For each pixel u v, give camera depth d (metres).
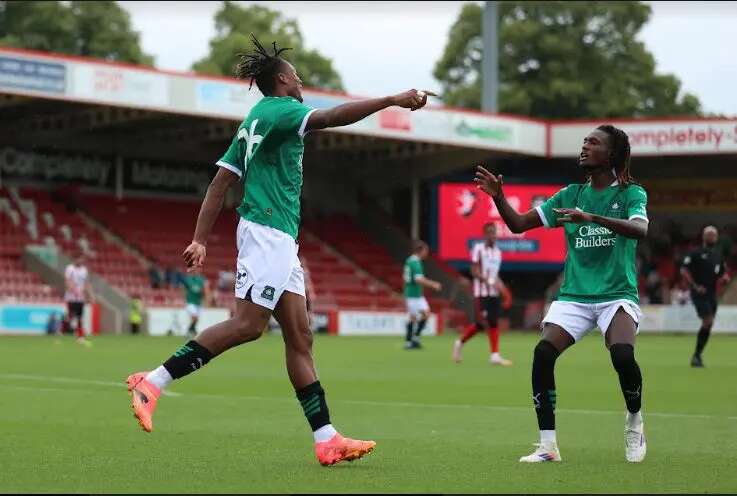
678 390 15.62
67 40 58.91
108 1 59.69
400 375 18.61
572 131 44.78
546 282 49.78
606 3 64.69
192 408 12.42
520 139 44.16
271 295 7.38
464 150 45.53
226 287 40.94
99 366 19.58
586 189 8.34
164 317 37.03
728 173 47.22
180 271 40.22
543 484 6.67
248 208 7.45
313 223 47.97
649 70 65.44
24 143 41.41
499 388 15.87
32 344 27.88
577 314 8.15
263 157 7.42
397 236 48.06
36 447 8.73
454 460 8.08
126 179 43.97
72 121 39.38
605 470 7.51
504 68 64.69
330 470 7.34
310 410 7.54
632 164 48.09
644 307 43.97
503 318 46.78
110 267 39.28
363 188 49.22
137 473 7.12
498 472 7.32
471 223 45.03
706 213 47.62
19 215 39.53
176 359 7.37
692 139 43.12
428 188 47.75
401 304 45.03
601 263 8.16
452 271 45.62
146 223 42.97
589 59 64.62
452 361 22.86
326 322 41.34
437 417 11.78
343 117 7.21
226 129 41.25
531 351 27.69
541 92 63.44
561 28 64.56
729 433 10.25
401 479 6.87
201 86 36.31
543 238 45.00
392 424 11.06
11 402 12.89
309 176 48.34
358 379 17.66
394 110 40.88
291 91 7.66
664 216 48.16
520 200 45.06
